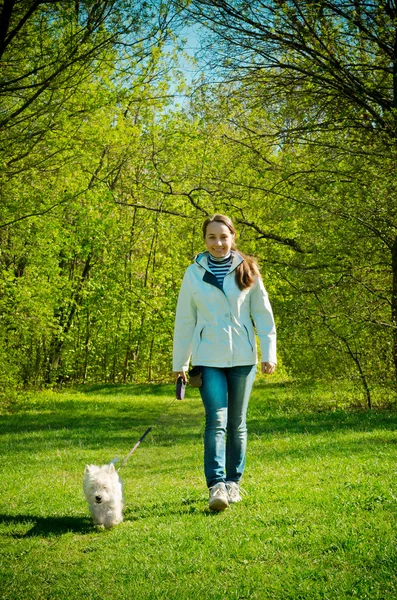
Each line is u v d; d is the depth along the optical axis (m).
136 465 9.84
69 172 18.14
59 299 26.45
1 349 21.58
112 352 34.00
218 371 5.59
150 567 4.28
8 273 20.94
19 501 7.30
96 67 16.41
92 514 5.64
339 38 15.62
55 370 27.91
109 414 20.06
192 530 4.97
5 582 4.29
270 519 5.07
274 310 16.34
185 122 20.30
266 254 18.17
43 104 16.27
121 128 17.70
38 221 19.72
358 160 15.86
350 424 12.98
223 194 19.02
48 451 12.37
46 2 14.34
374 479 6.42
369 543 4.25
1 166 15.77
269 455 9.41
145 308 29.23
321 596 3.53
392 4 15.50
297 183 17.00
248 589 3.72
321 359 16.08
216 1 15.96
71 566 4.59
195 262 5.75
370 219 15.29
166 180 21.41
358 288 15.90
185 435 13.44
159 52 17.08
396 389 15.84
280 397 18.72
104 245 27.38
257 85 17.33
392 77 16.17
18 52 15.69
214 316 5.60
